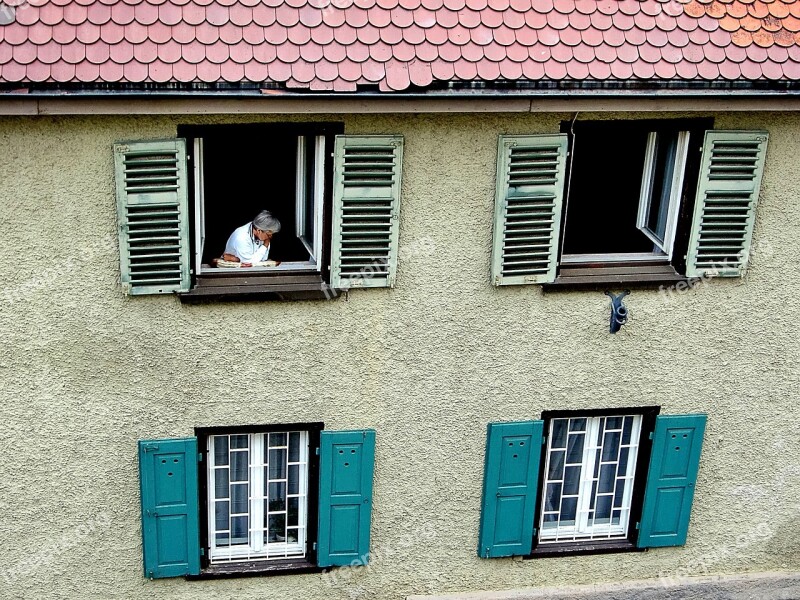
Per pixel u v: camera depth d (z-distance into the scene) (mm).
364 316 8969
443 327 9133
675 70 8445
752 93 8539
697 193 9117
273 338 8883
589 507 10234
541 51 8320
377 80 8031
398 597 10031
